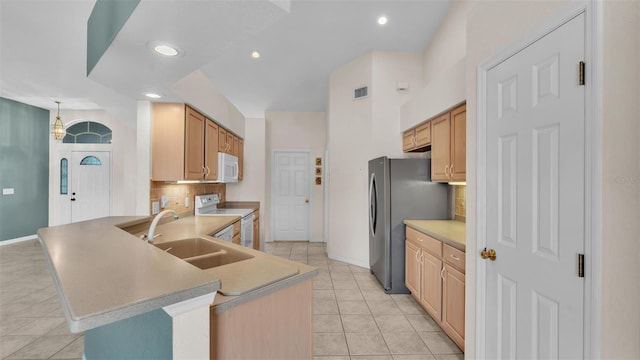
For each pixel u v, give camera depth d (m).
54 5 2.13
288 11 1.14
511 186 1.33
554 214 1.10
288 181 5.91
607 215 0.92
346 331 2.31
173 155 2.69
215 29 1.28
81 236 1.53
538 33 1.17
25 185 5.09
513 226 1.32
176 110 2.70
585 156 0.98
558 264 1.08
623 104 0.88
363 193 3.91
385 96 3.75
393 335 2.25
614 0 0.91
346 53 3.71
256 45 3.42
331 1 2.69
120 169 5.54
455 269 2.02
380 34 3.28
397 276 3.06
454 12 2.76
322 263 4.15
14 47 2.76
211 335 0.97
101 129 5.62
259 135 5.39
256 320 1.10
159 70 1.78
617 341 0.90
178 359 0.79
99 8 1.62
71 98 4.56
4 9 2.17
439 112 2.64
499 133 1.41
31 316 2.49
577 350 1.01
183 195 3.41
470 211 1.64
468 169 1.66
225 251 1.77
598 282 0.94
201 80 2.96
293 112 5.88
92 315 0.63
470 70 1.66
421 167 3.07
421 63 3.75
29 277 3.41
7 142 4.83
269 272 1.24
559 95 1.08
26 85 3.83
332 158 4.30
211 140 3.39
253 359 1.09
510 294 1.33
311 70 4.11
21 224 5.04
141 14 1.16
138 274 0.90
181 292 0.77
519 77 1.28
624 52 0.88
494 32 1.46
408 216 3.06
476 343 1.56
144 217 2.45
